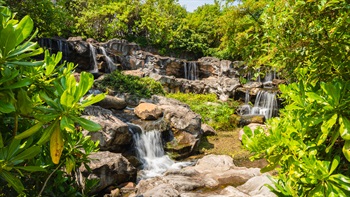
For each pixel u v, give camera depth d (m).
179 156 9.89
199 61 20.62
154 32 23.22
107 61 16.64
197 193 6.41
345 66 1.78
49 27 11.25
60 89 1.34
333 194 1.39
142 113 10.98
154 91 14.82
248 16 2.33
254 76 2.61
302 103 1.68
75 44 15.70
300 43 1.75
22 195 2.16
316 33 1.71
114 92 13.05
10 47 1.16
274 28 1.98
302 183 1.69
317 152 1.78
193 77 20.22
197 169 8.22
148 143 9.73
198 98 16.53
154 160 9.48
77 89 1.25
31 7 10.27
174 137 10.49
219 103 15.86
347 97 1.48
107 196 6.70
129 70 17.38
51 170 2.32
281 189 1.90
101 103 11.04
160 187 6.27
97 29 22.33
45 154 2.26
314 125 1.71
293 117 1.99
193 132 10.64
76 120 1.27
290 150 1.83
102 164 6.84
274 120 2.32
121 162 7.41
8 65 1.19
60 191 2.55
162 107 11.43
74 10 22.47
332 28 1.67
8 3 9.70
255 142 1.95
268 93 15.91
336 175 1.42
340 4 1.55
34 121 1.92
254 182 6.65
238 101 17.12
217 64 20.17
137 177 8.17
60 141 1.27
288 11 1.82
